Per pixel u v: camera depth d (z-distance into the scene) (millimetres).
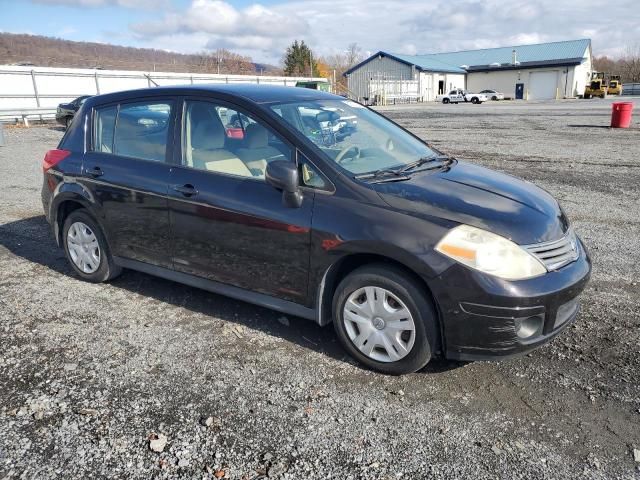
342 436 2811
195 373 3402
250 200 3662
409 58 64375
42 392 3207
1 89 27859
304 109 4051
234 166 3842
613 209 7457
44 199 5129
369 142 4059
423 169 3871
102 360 3566
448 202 3262
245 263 3775
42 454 2686
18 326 4078
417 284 3162
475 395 3154
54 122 26719
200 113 4062
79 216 4820
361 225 3234
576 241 3564
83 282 4969
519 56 68250
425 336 3180
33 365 3510
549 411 2996
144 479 2516
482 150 14016
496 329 3002
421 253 3049
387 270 3230
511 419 2934
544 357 3547
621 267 5164
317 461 2629
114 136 4590
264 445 2744
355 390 3215
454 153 13469
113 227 4527
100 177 4520
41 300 4562
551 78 62375
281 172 3367
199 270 4070
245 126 3830
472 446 2729
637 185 9047
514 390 3195
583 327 3936
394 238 3121
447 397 3137
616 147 13953
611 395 3127
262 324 4066
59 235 5113
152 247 4309
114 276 4879
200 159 4016
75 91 31344
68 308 4395
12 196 8836
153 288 4801
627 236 6164
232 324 4070
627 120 19359
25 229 6809
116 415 2986
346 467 2590
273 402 3100
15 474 2549
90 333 3951
